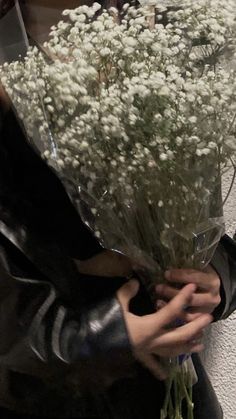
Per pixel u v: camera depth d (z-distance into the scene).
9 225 0.95
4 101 0.95
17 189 0.98
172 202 0.93
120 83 0.87
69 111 0.87
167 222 0.94
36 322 0.92
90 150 0.88
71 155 0.89
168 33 0.90
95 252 1.02
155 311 1.01
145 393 1.05
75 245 1.00
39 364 0.91
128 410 1.03
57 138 0.89
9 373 0.98
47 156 0.90
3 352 0.93
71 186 0.94
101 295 0.99
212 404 1.17
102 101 0.85
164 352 0.97
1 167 0.97
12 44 0.99
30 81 0.88
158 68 0.88
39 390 0.99
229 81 0.90
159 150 0.87
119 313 0.95
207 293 1.01
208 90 0.86
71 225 1.00
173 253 0.98
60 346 0.92
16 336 0.92
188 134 0.87
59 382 0.95
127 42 0.86
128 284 0.99
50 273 0.97
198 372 1.15
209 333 1.40
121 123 0.85
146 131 0.86
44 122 0.89
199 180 0.92
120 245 0.97
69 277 0.98
